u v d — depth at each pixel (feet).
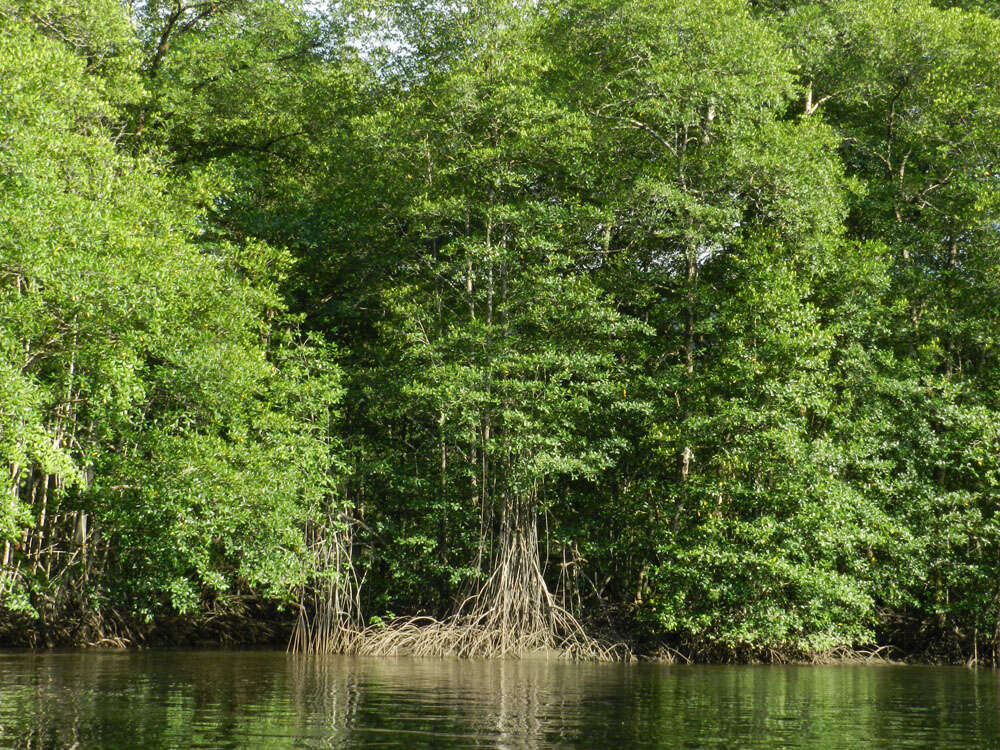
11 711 39.58
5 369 48.75
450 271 89.25
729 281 84.89
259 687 50.21
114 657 66.64
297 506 71.05
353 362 93.35
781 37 89.56
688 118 81.56
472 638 74.59
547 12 97.76
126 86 76.95
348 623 76.07
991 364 87.81
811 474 71.36
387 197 89.20
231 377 62.95
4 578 58.03
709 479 75.46
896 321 86.02
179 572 63.62
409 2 90.58
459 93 82.64
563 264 82.79
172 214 69.72
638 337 86.53
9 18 68.03
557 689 51.72
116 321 55.98
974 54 89.10
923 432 77.00
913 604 75.66
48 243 52.42
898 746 34.68
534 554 77.51
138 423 61.41
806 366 73.61
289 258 77.20
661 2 83.41
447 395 77.00
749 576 70.69
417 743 33.32
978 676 64.59
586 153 86.58
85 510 64.95
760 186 81.41
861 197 89.66
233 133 102.01
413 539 79.77
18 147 54.49
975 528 74.95
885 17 90.33
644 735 36.09
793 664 73.92
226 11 96.94
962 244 88.89
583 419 82.53
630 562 86.22
